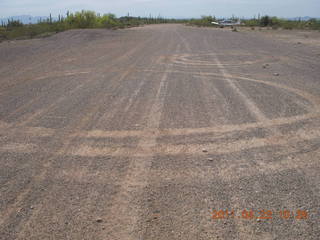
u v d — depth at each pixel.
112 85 8.02
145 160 4.03
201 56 13.24
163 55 13.69
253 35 26.31
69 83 8.30
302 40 20.97
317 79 8.52
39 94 7.17
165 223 2.85
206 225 2.81
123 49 16.22
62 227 2.81
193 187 3.41
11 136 4.80
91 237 2.68
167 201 3.17
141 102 6.45
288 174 3.67
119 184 3.49
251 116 5.57
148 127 5.10
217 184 3.46
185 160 4.02
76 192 3.35
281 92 7.16
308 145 4.42
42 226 2.82
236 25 51.62
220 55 13.52
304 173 3.69
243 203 3.12
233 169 3.78
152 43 19.36
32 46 17.64
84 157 4.12
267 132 4.87
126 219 2.91
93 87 7.81
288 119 5.41
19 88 7.78
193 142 4.54
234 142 4.52
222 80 8.52
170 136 4.75
